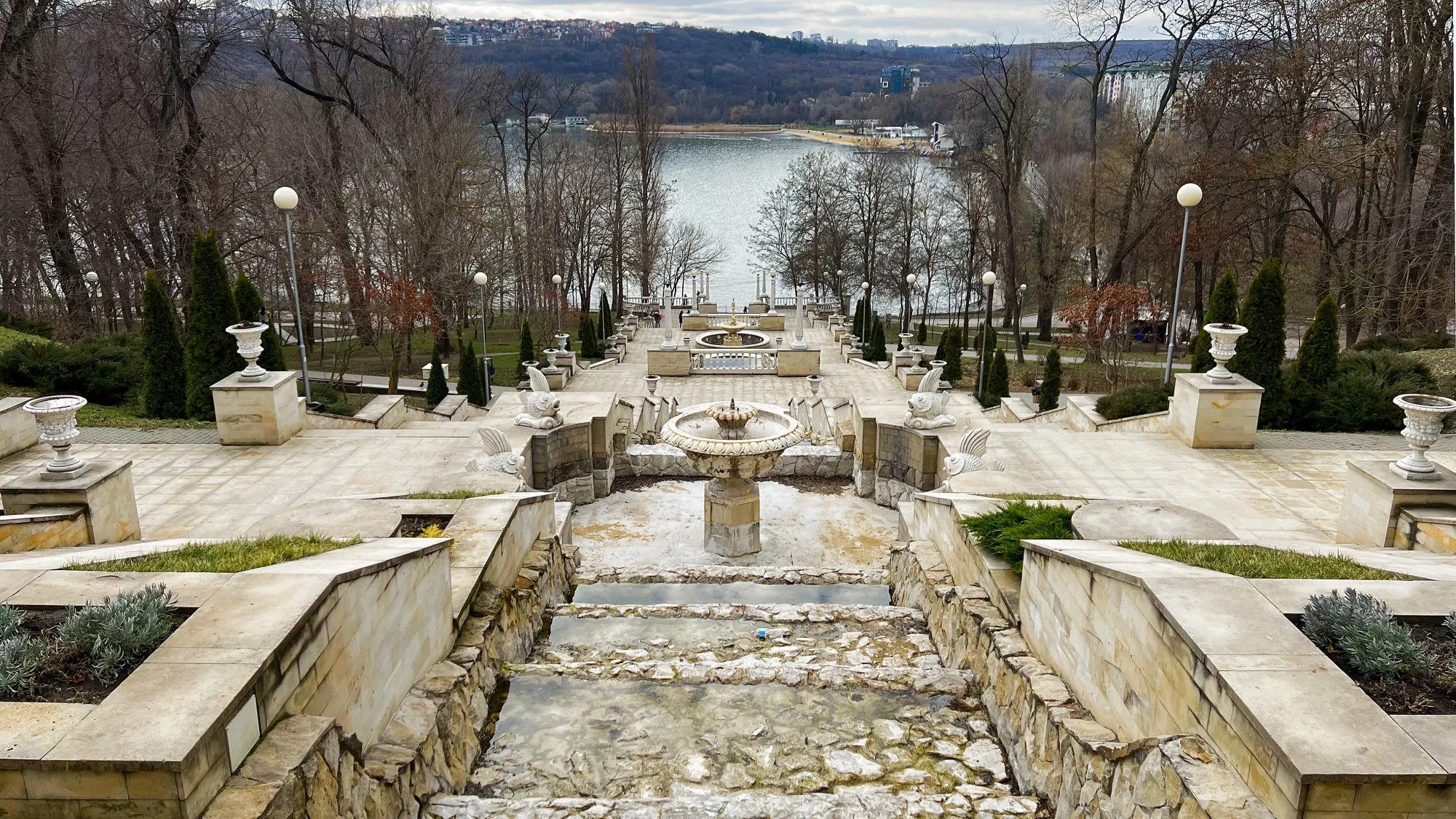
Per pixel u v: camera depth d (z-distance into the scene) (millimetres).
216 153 29656
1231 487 12234
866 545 13648
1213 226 28562
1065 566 5734
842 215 53562
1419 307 23906
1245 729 3701
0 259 28281
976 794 5492
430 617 6148
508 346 41562
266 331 16094
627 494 16203
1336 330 15633
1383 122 25156
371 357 36281
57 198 26141
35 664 3955
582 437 15367
